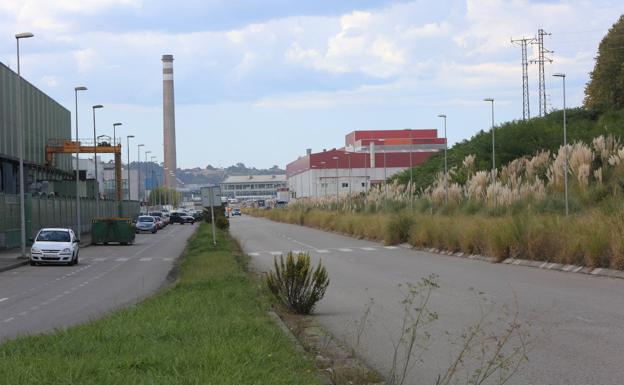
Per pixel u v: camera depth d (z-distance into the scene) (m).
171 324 11.69
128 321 12.40
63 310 18.53
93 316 16.38
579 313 14.63
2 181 64.25
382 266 28.94
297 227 78.31
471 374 9.62
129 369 8.12
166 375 7.71
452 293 18.80
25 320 16.67
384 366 10.27
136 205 111.69
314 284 16.25
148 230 78.38
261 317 13.14
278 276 16.36
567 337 11.98
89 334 10.95
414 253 36.78
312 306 16.08
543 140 63.91
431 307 16.20
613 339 11.73
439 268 27.27
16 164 67.81
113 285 25.72
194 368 8.09
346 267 28.73
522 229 28.62
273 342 10.04
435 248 37.72
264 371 7.85
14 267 35.19
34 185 71.75
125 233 55.88
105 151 83.19
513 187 37.47
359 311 16.25
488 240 30.56
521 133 66.31
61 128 90.44
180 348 9.45
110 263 37.69
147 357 8.69
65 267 35.41
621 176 32.69
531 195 35.94
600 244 23.05
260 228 77.12
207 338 10.12
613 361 10.11
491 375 9.53
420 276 24.28
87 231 75.75
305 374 8.21
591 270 23.12
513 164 43.94
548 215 29.53
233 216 151.12
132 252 47.09
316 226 73.69
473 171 58.75
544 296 17.59
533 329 12.80
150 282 26.52
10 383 7.33
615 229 22.61
